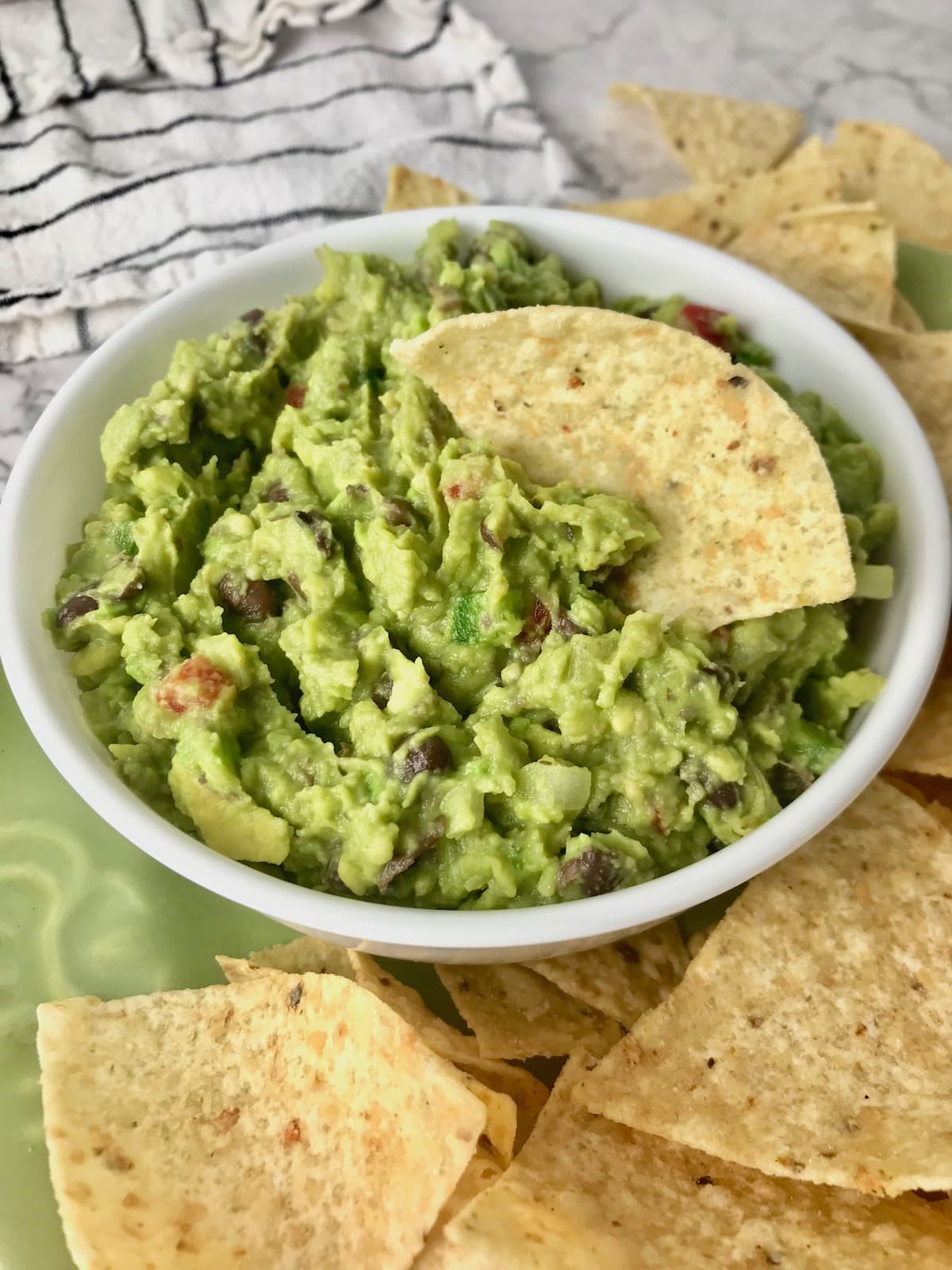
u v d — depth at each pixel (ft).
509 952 0.57
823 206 0.85
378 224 0.79
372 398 0.69
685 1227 0.55
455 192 0.87
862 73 1.08
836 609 0.65
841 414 0.73
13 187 0.93
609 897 0.56
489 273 0.73
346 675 0.59
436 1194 0.52
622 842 0.58
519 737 0.59
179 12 1.00
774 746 0.61
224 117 0.99
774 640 0.62
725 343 0.75
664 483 0.63
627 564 0.63
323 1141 0.56
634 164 1.02
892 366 0.78
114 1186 0.55
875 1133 0.54
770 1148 0.54
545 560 0.62
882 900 0.62
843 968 0.60
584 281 0.79
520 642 0.61
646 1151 0.58
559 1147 0.57
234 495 0.69
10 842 0.69
